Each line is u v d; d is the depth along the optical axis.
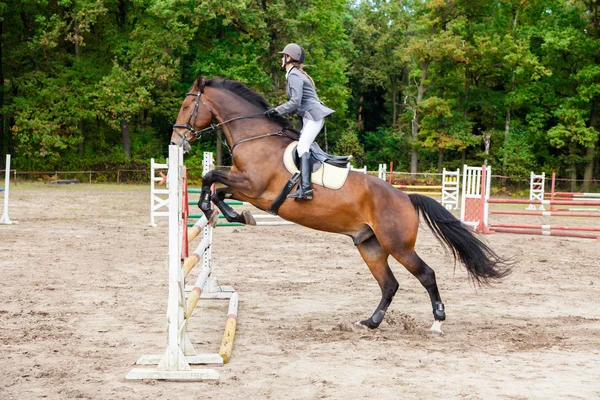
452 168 44.72
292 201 6.70
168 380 5.11
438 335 6.80
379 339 6.58
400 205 6.85
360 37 54.84
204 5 34.84
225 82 7.20
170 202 5.27
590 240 17.73
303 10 38.44
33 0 38.06
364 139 53.84
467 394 4.81
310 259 12.67
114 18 40.88
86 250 12.80
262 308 8.14
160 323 7.07
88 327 6.84
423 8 41.34
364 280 10.41
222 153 44.56
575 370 5.54
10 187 31.53
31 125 37.16
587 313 8.23
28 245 13.24
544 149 44.91
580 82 41.66
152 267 11.03
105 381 5.06
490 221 22.66
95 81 39.59
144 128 44.44
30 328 6.74
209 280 8.83
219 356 5.55
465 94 44.00
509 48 40.34
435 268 11.92
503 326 7.36
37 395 4.69
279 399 4.67
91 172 37.06
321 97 41.09
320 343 6.36
